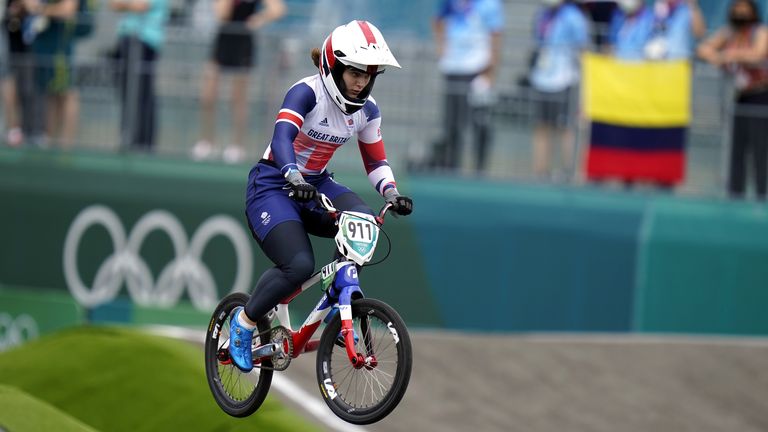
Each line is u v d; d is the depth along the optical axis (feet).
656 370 113.39
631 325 119.55
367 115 62.90
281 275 60.39
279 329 63.52
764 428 105.19
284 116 59.72
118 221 128.88
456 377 108.58
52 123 133.18
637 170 118.42
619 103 117.60
